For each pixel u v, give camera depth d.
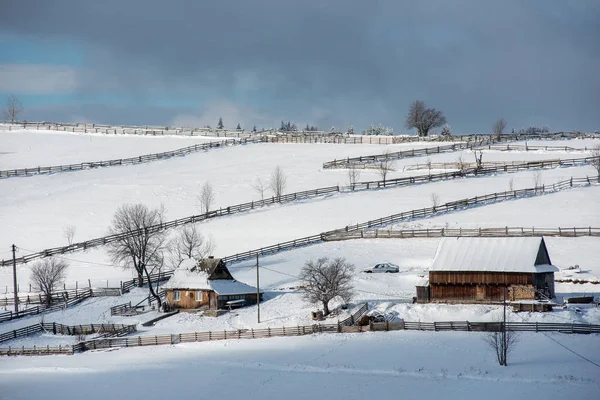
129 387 54.59
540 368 52.88
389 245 96.69
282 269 89.75
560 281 75.75
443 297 71.81
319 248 97.94
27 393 54.19
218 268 79.94
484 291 70.62
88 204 127.69
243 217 115.62
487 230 95.75
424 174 135.12
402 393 49.75
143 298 85.50
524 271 69.12
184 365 59.75
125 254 90.75
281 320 71.06
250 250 98.69
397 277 82.56
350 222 108.50
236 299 78.00
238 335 67.25
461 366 54.31
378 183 127.56
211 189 133.25
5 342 71.81
